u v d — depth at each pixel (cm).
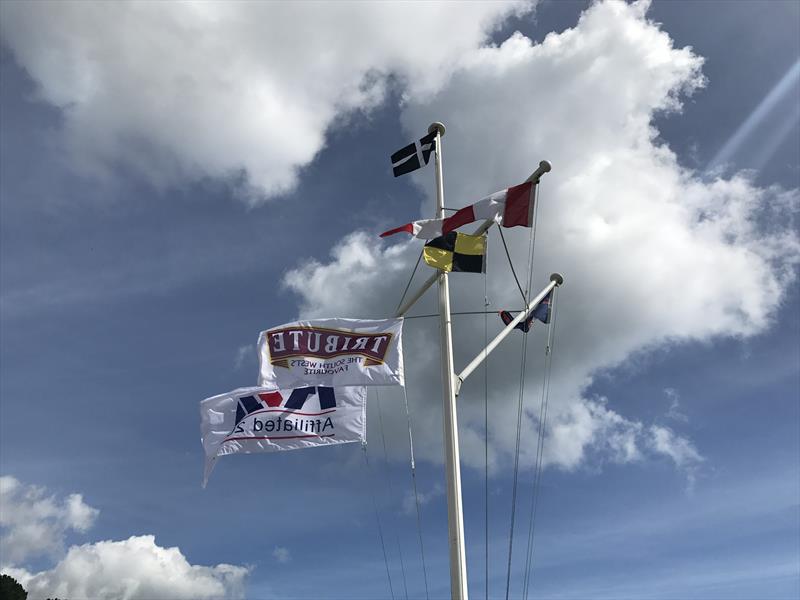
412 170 1706
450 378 1329
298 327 1499
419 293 1520
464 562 1148
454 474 1227
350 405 1514
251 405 1530
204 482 1483
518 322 1512
